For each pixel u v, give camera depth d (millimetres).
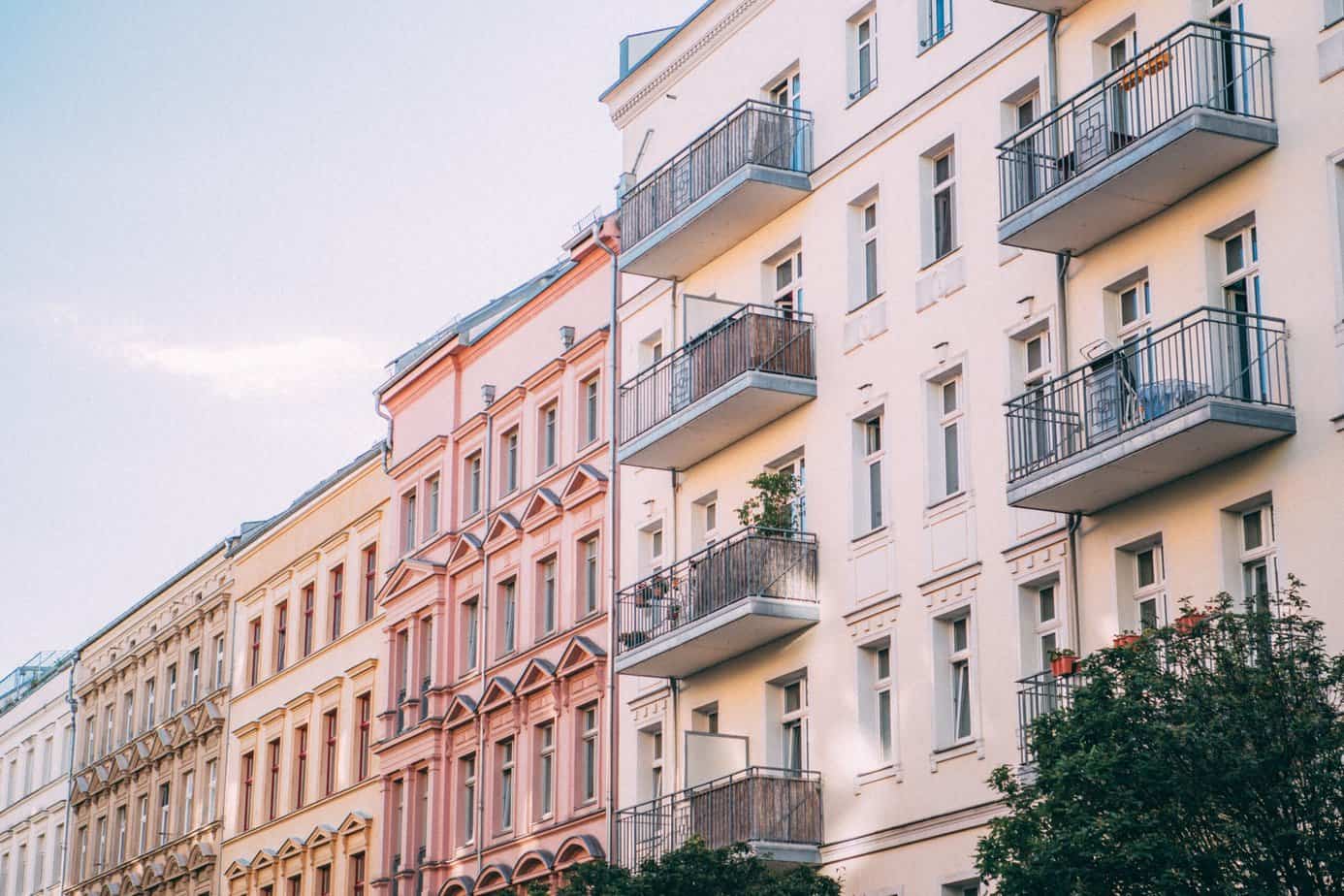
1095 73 32312
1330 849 22578
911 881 33844
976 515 33500
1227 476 28719
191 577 72062
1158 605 30109
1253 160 28906
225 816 65625
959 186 35062
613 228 45969
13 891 86000
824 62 39312
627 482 44688
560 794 45844
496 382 52156
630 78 45781
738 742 38406
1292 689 23125
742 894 33531
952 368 34594
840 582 36719
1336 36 27969
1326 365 27391
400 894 52438
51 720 84938
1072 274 32094
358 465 59250
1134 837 23031
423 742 52375
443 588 53094
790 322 38500
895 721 34812
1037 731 24812
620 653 42688
